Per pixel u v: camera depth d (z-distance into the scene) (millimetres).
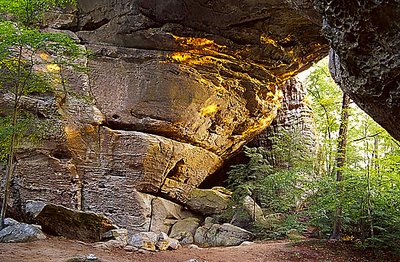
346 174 11500
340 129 13016
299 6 8961
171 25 13219
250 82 14961
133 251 9453
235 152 17562
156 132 13773
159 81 13656
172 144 13672
